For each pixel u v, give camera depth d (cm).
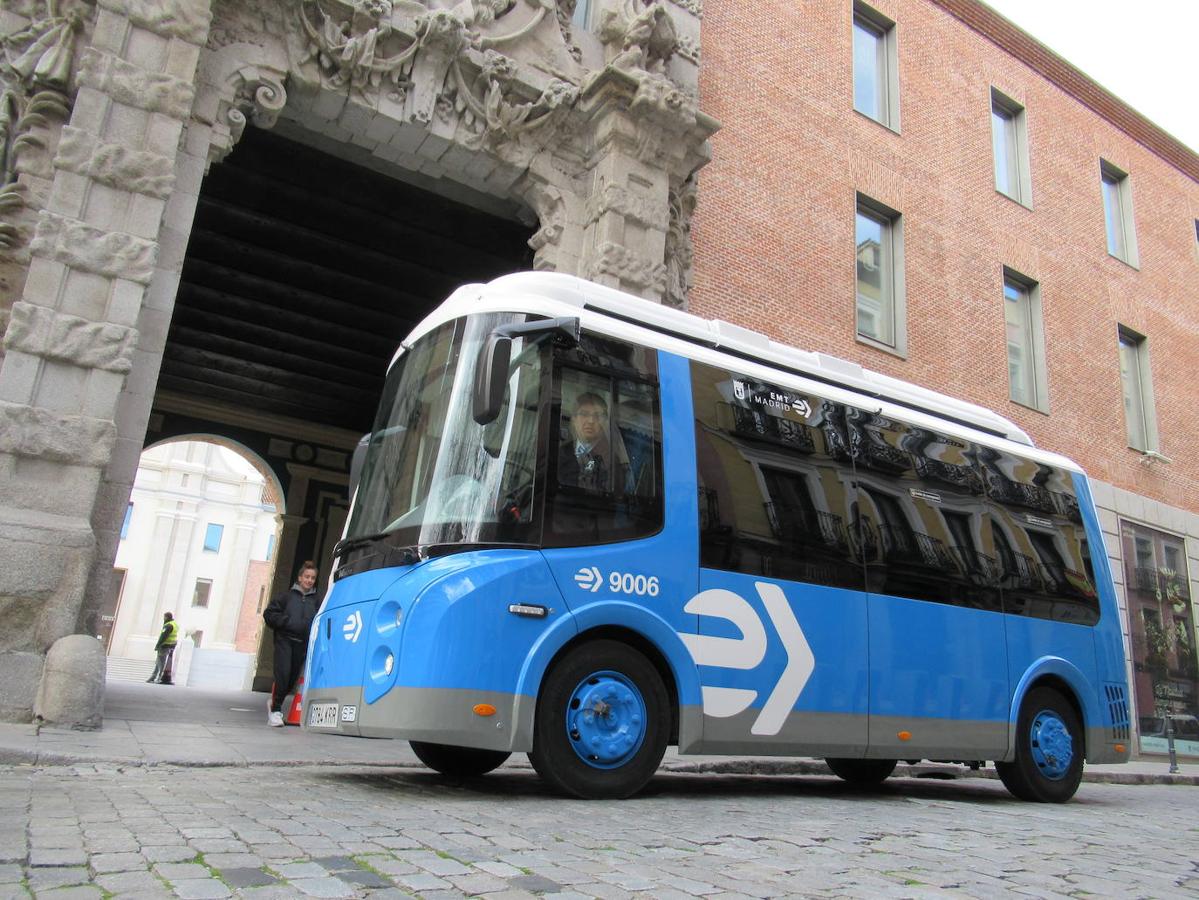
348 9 1066
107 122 873
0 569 732
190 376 2103
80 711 712
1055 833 535
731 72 1475
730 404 649
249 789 497
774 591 619
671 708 576
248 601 4972
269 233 1488
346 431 2427
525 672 503
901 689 670
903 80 1764
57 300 819
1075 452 1847
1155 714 1784
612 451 578
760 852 388
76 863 290
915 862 390
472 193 1275
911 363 1600
